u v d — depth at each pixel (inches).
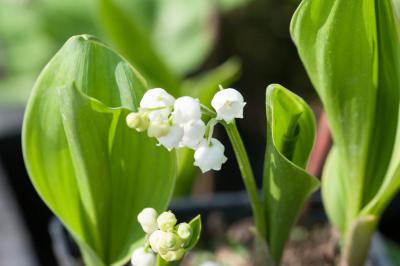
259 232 13.1
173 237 10.6
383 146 13.3
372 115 12.8
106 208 12.9
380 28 11.9
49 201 12.8
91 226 13.1
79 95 11.5
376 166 13.4
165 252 10.8
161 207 12.7
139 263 11.5
